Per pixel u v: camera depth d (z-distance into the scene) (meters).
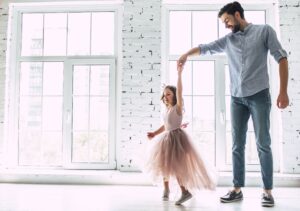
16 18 3.48
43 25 3.48
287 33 3.09
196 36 3.37
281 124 3.04
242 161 2.31
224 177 2.90
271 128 3.17
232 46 2.32
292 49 3.07
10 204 2.19
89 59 3.38
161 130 2.57
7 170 3.18
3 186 2.86
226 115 3.25
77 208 2.08
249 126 3.26
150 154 2.40
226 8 2.27
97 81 3.39
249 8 3.28
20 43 3.46
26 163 3.39
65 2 3.38
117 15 3.41
